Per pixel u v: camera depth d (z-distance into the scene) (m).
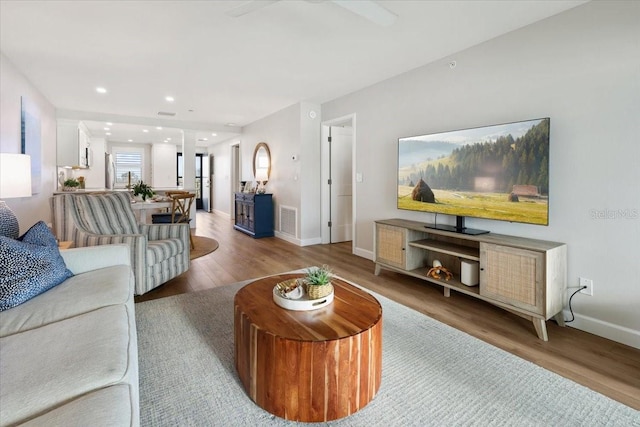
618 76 2.12
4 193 2.02
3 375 1.00
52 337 1.23
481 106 2.92
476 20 2.50
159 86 4.21
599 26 2.19
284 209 5.73
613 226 2.18
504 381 1.75
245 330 1.62
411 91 3.61
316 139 5.33
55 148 5.50
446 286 2.91
